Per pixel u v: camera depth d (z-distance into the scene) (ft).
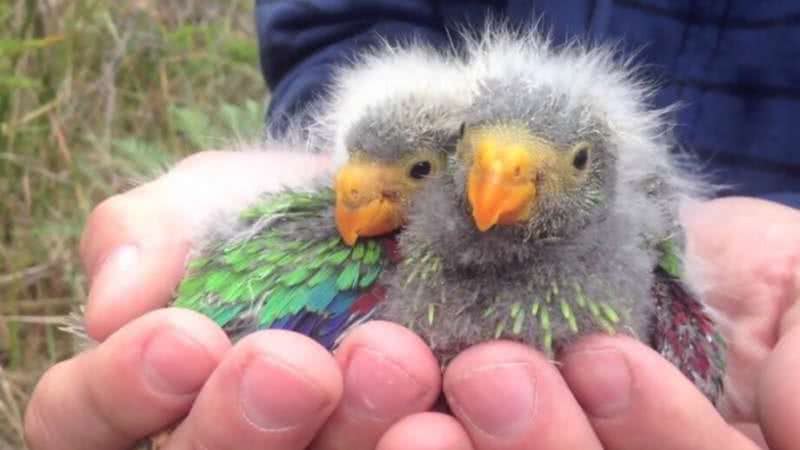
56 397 0.57
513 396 0.48
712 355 0.60
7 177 1.17
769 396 0.54
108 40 1.35
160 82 1.37
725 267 0.73
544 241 0.54
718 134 0.90
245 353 0.49
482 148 0.53
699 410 0.50
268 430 0.49
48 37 1.25
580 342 0.52
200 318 0.53
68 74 1.26
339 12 0.98
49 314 1.12
